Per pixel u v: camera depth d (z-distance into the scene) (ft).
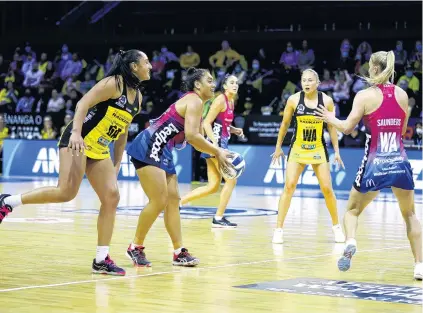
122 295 19.65
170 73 78.95
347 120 22.09
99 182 22.68
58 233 32.94
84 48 89.56
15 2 93.35
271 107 72.13
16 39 92.22
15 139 77.05
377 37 78.43
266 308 18.21
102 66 82.17
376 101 22.09
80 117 21.36
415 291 20.68
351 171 63.46
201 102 23.89
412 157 62.23
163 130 24.17
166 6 89.61
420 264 22.52
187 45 86.02
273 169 67.21
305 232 35.19
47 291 20.06
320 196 57.21
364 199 22.70
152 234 33.04
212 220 39.50
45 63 84.84
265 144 69.00
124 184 66.59
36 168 75.92
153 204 24.25
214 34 84.28
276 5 85.61
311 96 32.04
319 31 80.74
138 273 23.22
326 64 76.54
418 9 80.38
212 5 87.81
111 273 22.80
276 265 25.11
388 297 19.76
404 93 22.41
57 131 77.36
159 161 24.16
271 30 84.84
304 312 17.80
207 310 17.94
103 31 90.68
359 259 26.76
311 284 21.57
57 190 22.24
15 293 19.71
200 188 37.06
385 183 22.21
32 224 36.27
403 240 32.50
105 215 22.85
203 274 23.16
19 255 26.53
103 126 22.20
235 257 26.96
